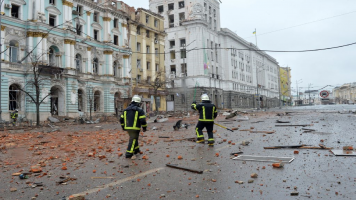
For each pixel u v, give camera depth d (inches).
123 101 1483.8
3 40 1024.2
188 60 2257.6
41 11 1125.1
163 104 1930.4
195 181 187.9
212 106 355.3
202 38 2268.7
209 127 354.6
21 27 1080.8
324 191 157.5
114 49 1493.6
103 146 374.6
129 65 1601.9
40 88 1091.3
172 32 2358.5
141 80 1715.1
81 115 1262.3
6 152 347.3
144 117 287.9
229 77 2618.1
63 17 1225.4
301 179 181.6
